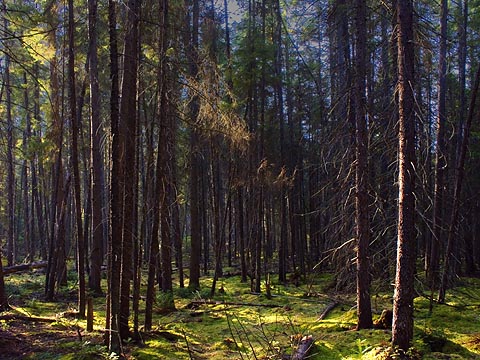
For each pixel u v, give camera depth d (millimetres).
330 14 10812
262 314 13469
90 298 10680
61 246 17000
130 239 8938
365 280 10148
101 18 12922
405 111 7844
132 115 8875
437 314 11484
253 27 19828
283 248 21672
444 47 14117
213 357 8438
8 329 10453
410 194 7875
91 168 16641
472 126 20281
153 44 11117
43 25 13508
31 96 26516
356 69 10008
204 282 22188
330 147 11836
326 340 9219
